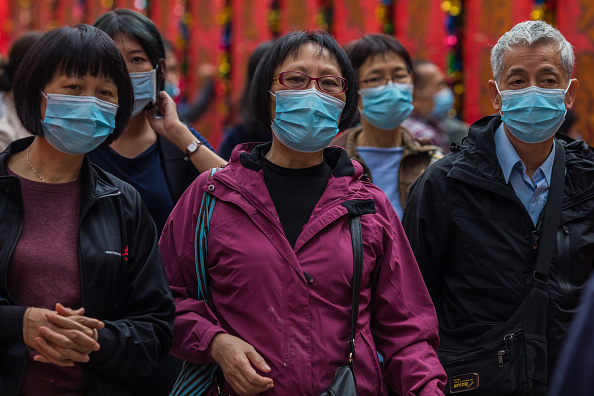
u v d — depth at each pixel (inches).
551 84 125.9
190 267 111.1
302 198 110.0
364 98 165.2
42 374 99.0
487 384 122.0
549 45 126.1
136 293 105.1
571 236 125.3
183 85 355.9
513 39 127.9
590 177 128.2
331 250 105.7
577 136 246.4
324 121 109.8
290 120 109.1
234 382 99.8
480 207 127.0
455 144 134.0
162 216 140.8
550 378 123.1
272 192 110.1
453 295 128.1
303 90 109.3
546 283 123.0
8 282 97.5
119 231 104.7
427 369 105.5
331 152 117.3
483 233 126.5
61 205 102.2
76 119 100.1
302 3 315.6
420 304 114.0
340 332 104.3
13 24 414.9
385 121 164.9
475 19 266.8
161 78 146.2
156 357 103.7
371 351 106.6
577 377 71.7
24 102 101.3
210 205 109.4
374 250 109.9
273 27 330.3
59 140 101.0
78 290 100.0
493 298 125.3
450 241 128.8
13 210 99.2
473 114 269.1
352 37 296.7
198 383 108.7
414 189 133.6
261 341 102.2
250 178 109.2
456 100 283.0
